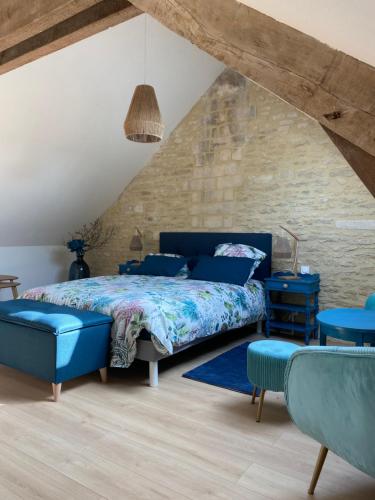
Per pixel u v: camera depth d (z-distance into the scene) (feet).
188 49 16.61
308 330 14.87
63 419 8.55
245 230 17.92
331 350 4.84
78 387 10.41
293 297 16.53
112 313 10.90
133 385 10.59
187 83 18.10
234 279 15.25
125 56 15.31
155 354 10.49
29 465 6.81
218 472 6.71
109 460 7.00
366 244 14.94
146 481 6.41
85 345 10.04
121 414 8.83
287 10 4.00
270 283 15.51
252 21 4.43
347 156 4.30
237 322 13.85
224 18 4.64
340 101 3.96
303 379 5.35
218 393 10.14
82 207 21.67
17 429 8.08
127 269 19.81
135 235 20.56
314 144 16.05
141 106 11.87
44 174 18.01
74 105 15.89
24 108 14.84
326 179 15.79
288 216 16.74
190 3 4.93
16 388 10.28
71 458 7.04
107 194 21.83
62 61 14.08
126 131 12.01
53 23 7.12
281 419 8.73
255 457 7.20
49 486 6.23
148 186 21.21
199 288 13.56
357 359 4.51
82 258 21.90
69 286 13.64
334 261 15.67
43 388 10.30
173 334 10.72
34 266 22.29
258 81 4.45
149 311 10.48
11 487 6.19
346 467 6.92
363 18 3.39
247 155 17.80
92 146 18.19
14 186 17.63
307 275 15.81
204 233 18.84
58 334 9.34
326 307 15.85
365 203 14.94
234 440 7.79
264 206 17.38
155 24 14.90
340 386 4.75
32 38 8.89
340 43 3.85
